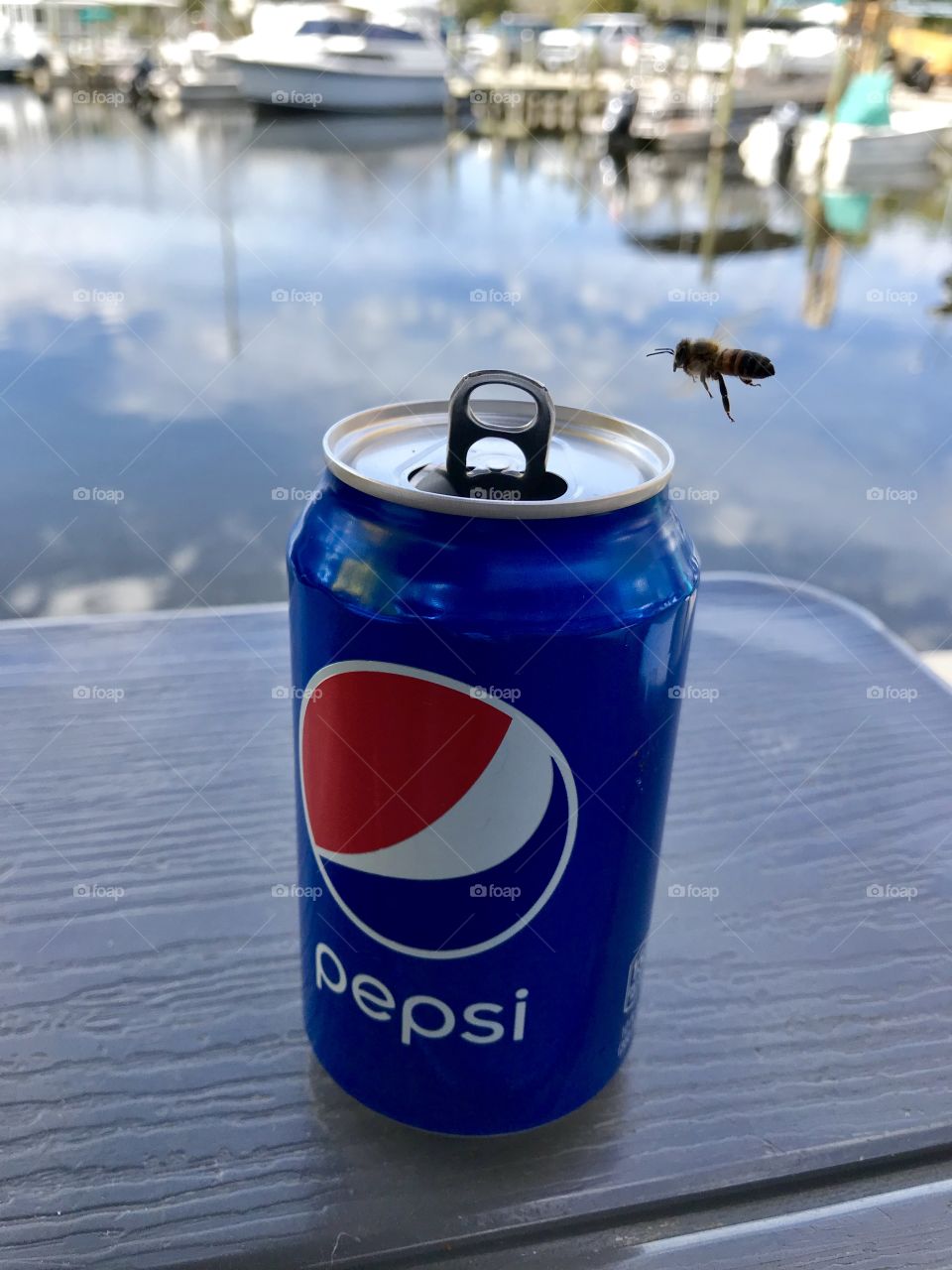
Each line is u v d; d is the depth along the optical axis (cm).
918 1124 17
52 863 22
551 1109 17
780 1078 18
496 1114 17
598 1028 17
